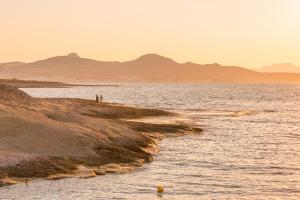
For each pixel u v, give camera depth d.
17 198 40.34
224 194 43.41
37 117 59.22
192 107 157.75
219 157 62.47
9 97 76.06
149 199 41.34
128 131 64.94
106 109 105.25
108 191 43.25
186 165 56.12
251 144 75.62
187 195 42.91
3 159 45.53
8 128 52.84
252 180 49.06
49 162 47.62
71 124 59.91
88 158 51.16
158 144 70.88
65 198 40.78
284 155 65.06
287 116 130.62
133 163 53.59
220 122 108.50
